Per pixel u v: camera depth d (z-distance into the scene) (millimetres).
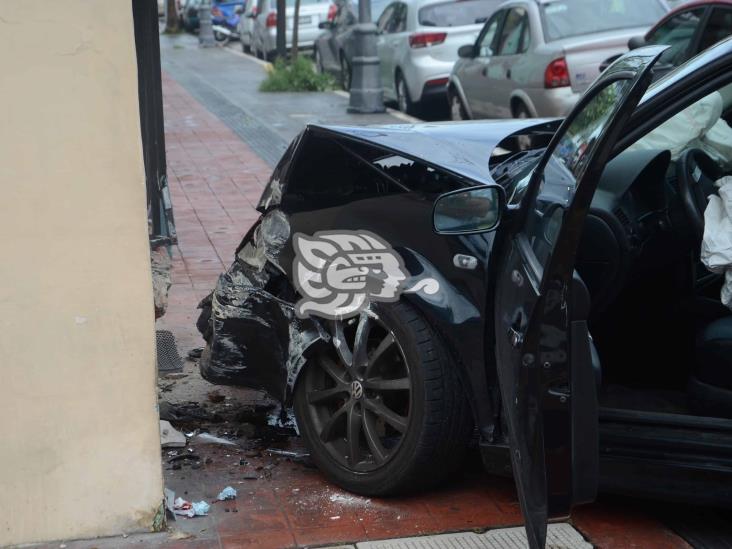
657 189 4246
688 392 3889
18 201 3461
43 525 3686
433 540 3734
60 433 3641
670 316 4375
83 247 3537
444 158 4004
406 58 15078
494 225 3635
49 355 3584
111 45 3418
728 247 3723
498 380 3652
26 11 3350
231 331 4566
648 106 3480
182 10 38969
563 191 3367
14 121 3412
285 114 15445
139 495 3746
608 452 3598
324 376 4297
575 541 3742
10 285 3514
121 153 3500
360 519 3898
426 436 3816
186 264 7520
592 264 4031
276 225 4391
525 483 3182
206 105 16453
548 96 10805
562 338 3168
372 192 4102
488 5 15141
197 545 3699
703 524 3883
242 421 4902
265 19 24797
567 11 11305
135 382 3668
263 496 4098
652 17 11258
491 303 3727
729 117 4898
